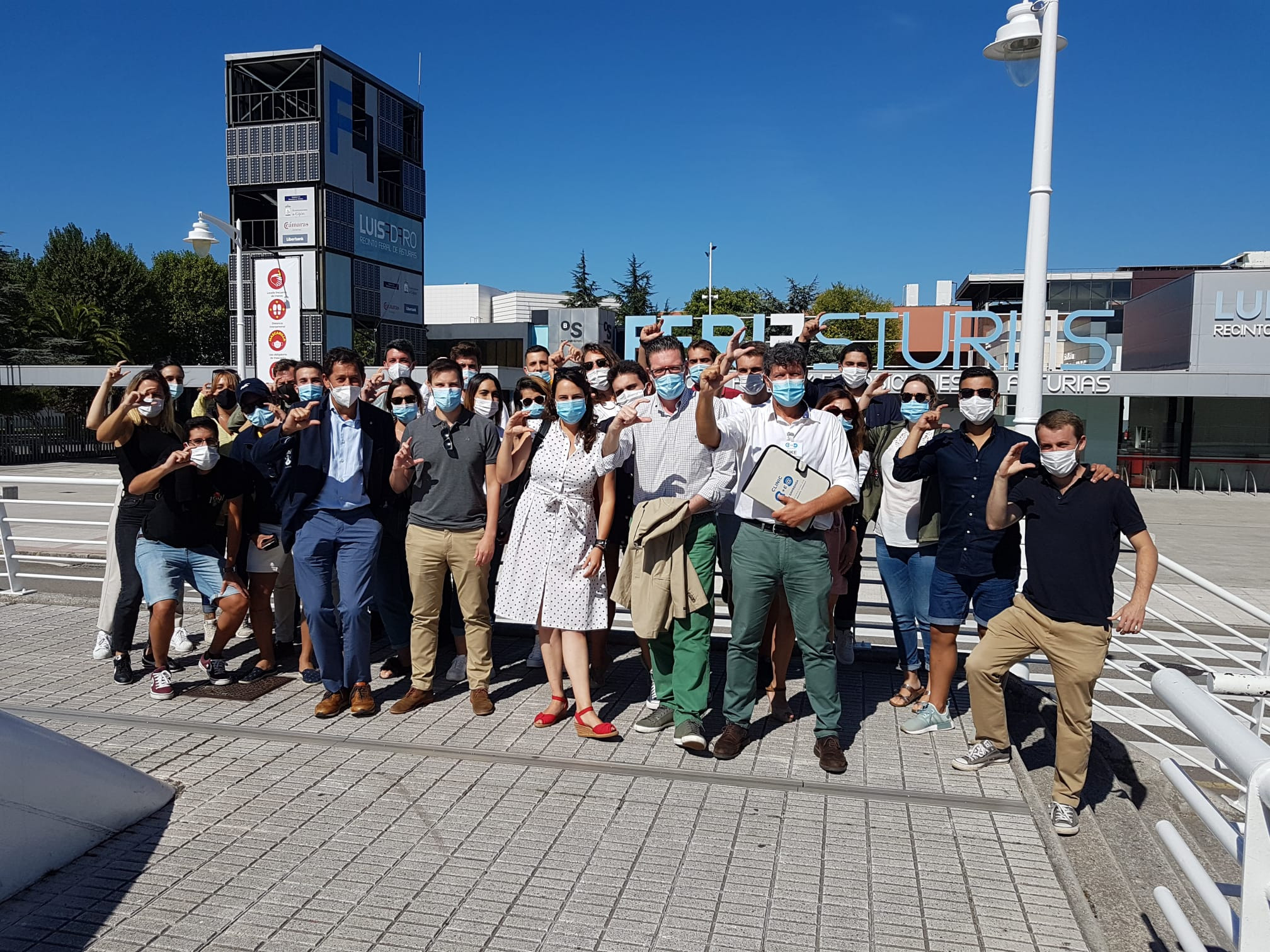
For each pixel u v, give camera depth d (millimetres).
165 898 3047
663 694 4688
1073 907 3055
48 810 3203
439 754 4285
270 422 5465
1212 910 2129
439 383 4703
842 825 3627
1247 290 23969
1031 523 4035
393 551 5355
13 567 7914
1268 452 25328
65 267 46812
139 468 5289
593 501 4707
